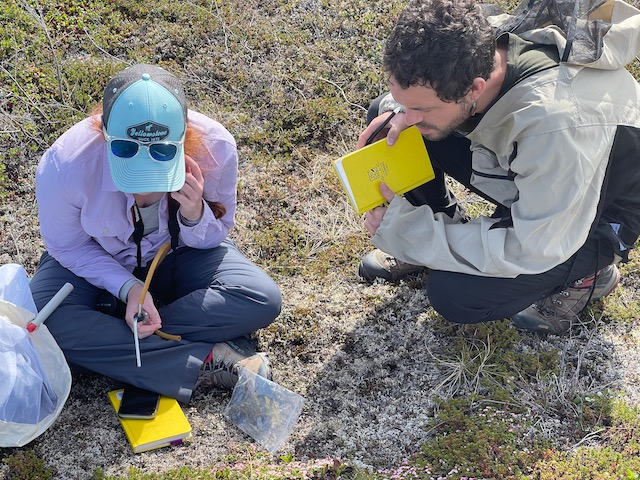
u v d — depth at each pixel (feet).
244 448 9.89
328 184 13.70
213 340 10.46
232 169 10.22
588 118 8.73
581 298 11.23
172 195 9.58
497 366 10.87
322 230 13.04
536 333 11.44
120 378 10.09
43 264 10.73
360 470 9.60
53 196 9.52
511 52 8.89
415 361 11.09
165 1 16.20
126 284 10.06
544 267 9.45
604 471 9.41
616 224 10.04
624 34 9.09
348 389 10.73
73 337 10.00
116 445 9.82
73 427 10.03
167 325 10.39
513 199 9.82
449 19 8.05
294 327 11.51
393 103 10.86
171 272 10.82
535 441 9.84
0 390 9.23
